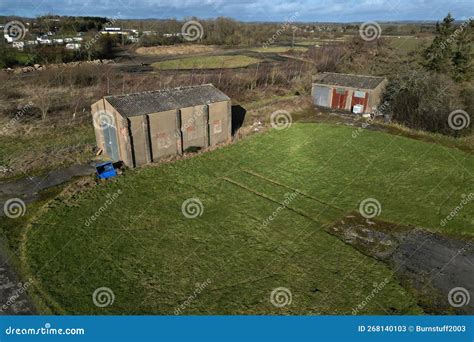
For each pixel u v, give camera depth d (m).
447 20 51.09
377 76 48.06
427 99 38.97
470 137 36.59
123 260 18.81
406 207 24.20
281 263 18.95
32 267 18.03
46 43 69.44
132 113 28.08
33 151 31.36
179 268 18.42
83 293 16.66
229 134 35.31
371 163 30.98
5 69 57.75
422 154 32.81
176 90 32.62
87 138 34.78
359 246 20.38
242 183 27.28
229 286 17.38
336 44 78.88
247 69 64.50
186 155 31.59
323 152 33.25
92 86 51.28
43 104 39.75
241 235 21.12
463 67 46.78
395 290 17.25
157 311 15.91
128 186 26.16
